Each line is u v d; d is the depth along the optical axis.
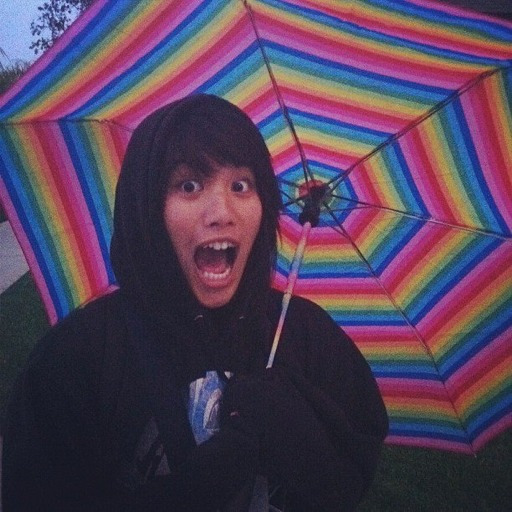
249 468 1.27
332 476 1.37
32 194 1.88
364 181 1.87
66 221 1.92
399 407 2.11
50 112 1.81
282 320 1.50
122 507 1.22
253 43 1.69
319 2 1.49
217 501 1.23
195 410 1.37
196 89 1.80
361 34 1.55
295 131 1.84
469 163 1.76
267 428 1.30
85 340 1.37
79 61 1.62
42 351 1.38
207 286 1.40
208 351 1.39
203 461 1.22
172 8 1.59
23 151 1.85
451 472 3.62
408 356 2.04
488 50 1.51
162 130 1.33
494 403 2.01
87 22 1.54
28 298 6.76
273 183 1.45
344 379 1.58
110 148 1.88
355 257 1.96
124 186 1.38
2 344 5.34
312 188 1.85
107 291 1.93
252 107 1.82
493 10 7.68
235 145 1.35
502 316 1.94
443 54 1.55
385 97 1.70
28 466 1.28
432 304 1.96
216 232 1.35
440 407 2.06
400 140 1.79
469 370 2.00
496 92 1.63
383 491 3.47
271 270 1.53
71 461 1.32
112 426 1.33
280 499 1.46
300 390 1.45
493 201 1.79
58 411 1.32
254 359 1.45
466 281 1.92
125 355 1.36
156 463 1.33
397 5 1.44
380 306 2.00
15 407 1.34
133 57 1.67
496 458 3.74
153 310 1.37
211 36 1.67
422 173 1.81
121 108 1.83
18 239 1.90
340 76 1.68
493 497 3.40
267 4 1.57
